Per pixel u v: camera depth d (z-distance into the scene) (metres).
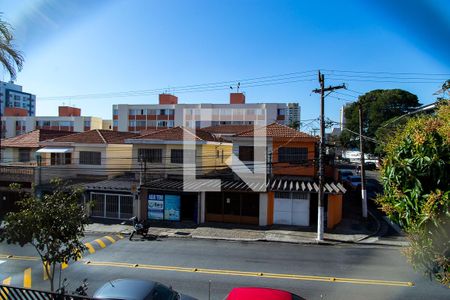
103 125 86.19
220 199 22.80
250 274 13.33
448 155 4.40
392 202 4.91
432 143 4.49
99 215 23.72
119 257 15.55
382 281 12.51
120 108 71.25
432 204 4.16
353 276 13.07
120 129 71.12
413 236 4.63
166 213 22.98
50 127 78.31
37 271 13.58
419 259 4.62
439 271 4.49
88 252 16.23
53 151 27.66
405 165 4.58
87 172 27.83
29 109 129.38
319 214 18.42
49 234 8.52
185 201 23.09
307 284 12.25
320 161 18.78
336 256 15.82
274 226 21.53
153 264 14.55
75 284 12.27
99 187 23.45
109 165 27.86
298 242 18.36
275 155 24.69
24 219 8.23
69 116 78.25
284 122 60.00
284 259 15.32
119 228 21.17
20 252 16.16
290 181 23.56
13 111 81.62
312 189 21.19
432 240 4.33
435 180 4.39
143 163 26.08
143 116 70.50
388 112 54.09
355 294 11.34
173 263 14.71
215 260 15.14
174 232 20.23
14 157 30.56
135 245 17.67
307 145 24.34
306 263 14.73
